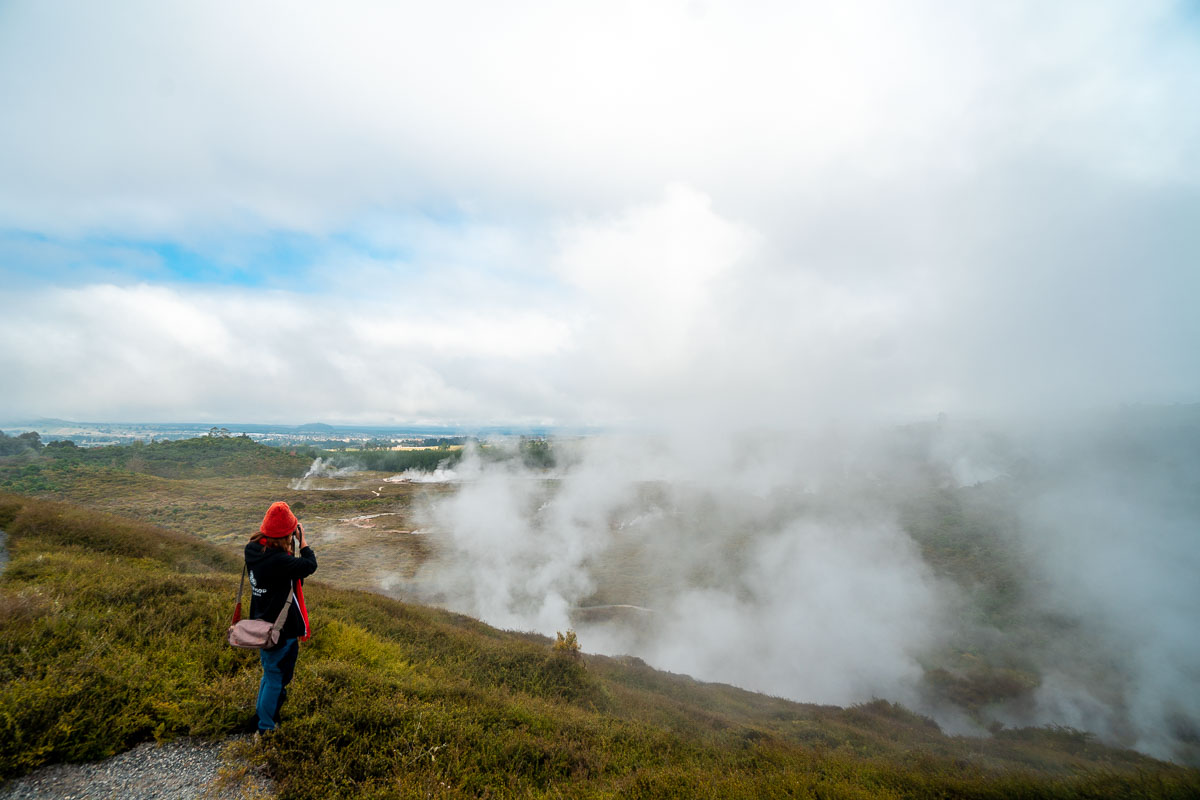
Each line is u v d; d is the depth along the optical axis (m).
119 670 6.05
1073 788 8.30
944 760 12.91
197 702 5.62
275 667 5.14
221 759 4.97
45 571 11.15
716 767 7.63
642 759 7.80
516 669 13.12
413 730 6.20
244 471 116.31
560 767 6.67
